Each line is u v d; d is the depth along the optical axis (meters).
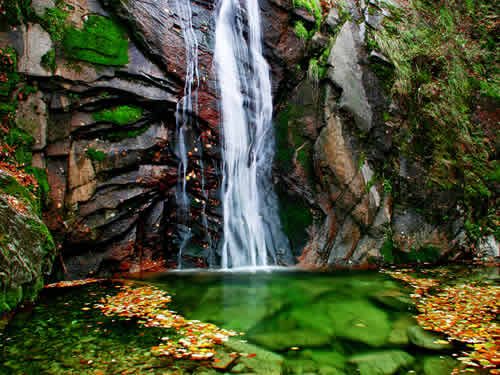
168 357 2.99
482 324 3.88
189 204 6.70
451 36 9.62
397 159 7.73
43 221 4.93
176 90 6.18
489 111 9.46
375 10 8.47
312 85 7.31
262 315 4.18
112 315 3.94
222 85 6.71
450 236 7.62
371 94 7.63
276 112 7.40
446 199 7.73
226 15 6.80
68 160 5.31
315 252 6.89
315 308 4.45
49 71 5.03
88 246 5.58
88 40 5.36
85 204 5.46
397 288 5.33
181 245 6.68
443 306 4.50
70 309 4.08
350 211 7.15
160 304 4.43
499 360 3.05
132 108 5.87
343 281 5.72
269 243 6.94
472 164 8.52
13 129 4.78
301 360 3.10
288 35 7.21
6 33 4.73
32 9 4.93
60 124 5.23
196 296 4.82
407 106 8.09
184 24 6.30
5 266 3.68
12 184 4.42
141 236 6.21
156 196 6.30
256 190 7.13
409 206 7.59
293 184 7.12
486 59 10.37
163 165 6.29
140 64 5.80
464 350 3.27
